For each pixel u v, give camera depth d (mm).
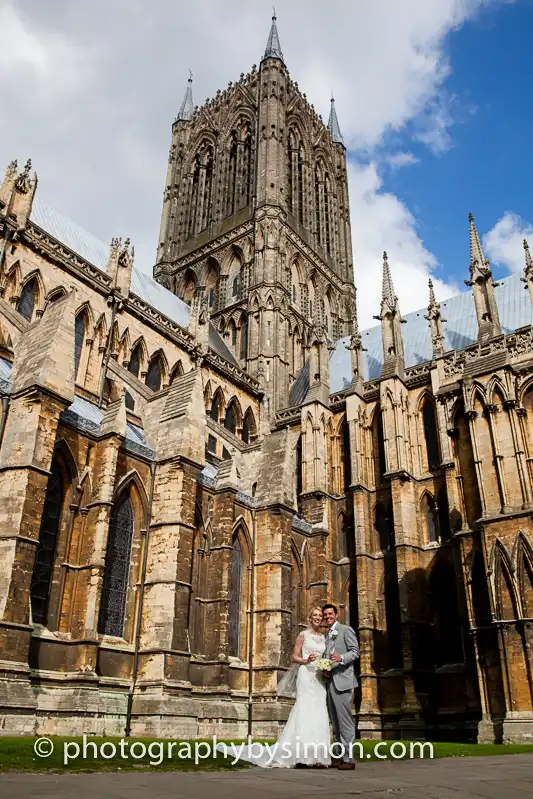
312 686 16797
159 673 38188
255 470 59906
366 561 64000
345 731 16141
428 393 69188
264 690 48812
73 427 39750
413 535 62344
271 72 109812
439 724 54844
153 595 40812
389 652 61531
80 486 39438
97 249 73562
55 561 37438
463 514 47219
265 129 104500
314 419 73938
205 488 49281
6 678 29969
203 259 103938
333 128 130625
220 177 109688
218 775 13859
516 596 40719
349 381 84000
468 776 14461
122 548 41906
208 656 45219
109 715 36000
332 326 107812
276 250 94250
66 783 12117
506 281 74375
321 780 12945
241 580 52750
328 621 17391
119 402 42156
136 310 66438
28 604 32312
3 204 55062
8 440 35406
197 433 45344
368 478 70000
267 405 83000
